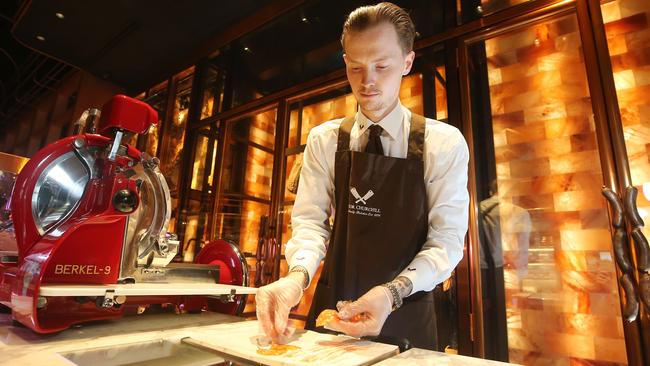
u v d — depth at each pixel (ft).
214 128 12.68
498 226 6.60
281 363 1.92
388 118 3.35
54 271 2.48
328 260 3.40
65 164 2.74
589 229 5.85
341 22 10.42
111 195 2.71
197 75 13.70
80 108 15.75
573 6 6.50
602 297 5.58
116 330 2.63
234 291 3.23
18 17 12.45
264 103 11.23
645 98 5.75
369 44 2.80
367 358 2.03
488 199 6.78
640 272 4.88
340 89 9.93
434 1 8.37
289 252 3.33
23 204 2.60
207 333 2.62
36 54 16.10
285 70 11.46
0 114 21.90
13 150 21.13
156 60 14.71
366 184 3.26
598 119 5.88
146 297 3.27
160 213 3.37
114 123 2.69
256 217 10.98
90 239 2.67
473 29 7.48
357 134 3.58
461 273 6.54
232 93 12.60
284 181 10.25
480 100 7.32
